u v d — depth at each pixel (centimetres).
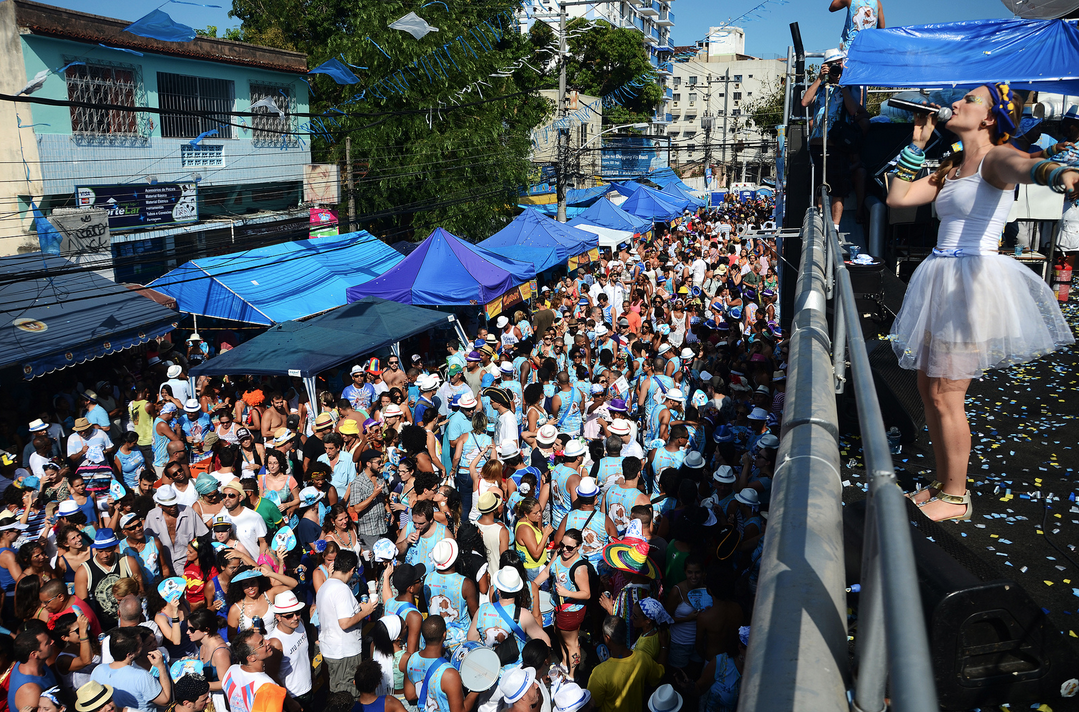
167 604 643
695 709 564
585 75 4738
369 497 792
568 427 998
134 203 1650
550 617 667
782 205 1020
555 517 776
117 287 1416
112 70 1619
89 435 1084
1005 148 211
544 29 4584
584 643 698
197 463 1010
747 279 1894
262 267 1566
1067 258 671
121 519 770
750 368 1115
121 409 1295
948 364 232
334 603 614
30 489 903
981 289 224
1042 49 447
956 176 229
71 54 1514
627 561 588
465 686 520
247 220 1911
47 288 1308
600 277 1917
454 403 958
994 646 173
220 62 1859
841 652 93
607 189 3741
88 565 687
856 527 219
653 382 1015
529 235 2130
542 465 913
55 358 1165
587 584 624
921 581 181
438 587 620
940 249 236
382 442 972
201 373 1216
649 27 7262
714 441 948
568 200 3619
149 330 1359
